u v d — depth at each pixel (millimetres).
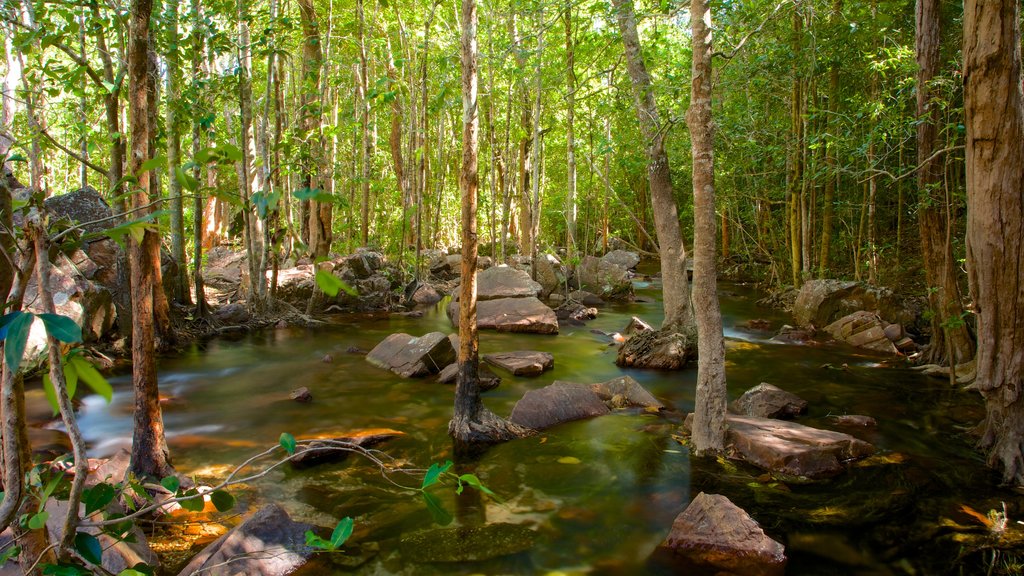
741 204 22422
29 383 8336
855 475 5867
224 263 18484
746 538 4453
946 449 6555
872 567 4316
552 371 10289
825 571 4266
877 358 11109
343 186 19438
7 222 1747
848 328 12562
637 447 6637
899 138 11562
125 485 2014
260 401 8289
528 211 27594
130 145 4578
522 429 7047
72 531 1559
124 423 7246
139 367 4902
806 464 5898
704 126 5914
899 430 7195
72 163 21031
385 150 27312
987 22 5215
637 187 31953
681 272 11297
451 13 20484
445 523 1783
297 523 4551
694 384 9523
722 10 9078
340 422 7418
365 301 16500
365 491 5508
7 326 1229
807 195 17953
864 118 12758
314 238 17109
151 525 4613
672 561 4434
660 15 9125
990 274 5594
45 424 7094
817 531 4816
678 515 4934
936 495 5430
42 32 6582
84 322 9375
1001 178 5359
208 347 11664
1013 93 5199
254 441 6738
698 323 6434
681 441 6797
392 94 11172
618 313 16938
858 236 15852
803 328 13859
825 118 14844
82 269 10352
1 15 6504
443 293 20203
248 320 13555
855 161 13734
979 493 5465
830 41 12531
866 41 12117
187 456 6262
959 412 7875
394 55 22281
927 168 9312
